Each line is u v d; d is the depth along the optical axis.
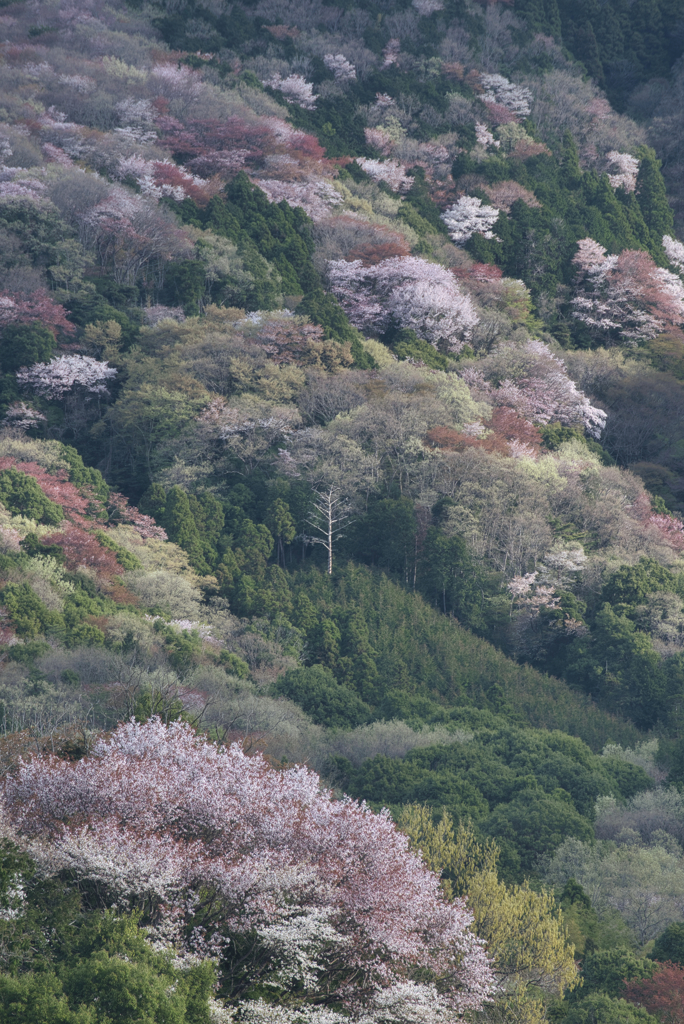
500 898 40.69
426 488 101.62
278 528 95.62
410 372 116.69
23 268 123.06
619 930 47.88
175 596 82.44
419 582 95.44
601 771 66.00
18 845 27.19
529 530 96.62
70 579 78.94
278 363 115.25
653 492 123.25
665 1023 37.69
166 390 107.25
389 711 75.75
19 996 21.70
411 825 48.69
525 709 81.69
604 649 88.19
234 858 29.91
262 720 63.97
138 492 105.06
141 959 24.17
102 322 119.44
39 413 108.88
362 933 30.16
